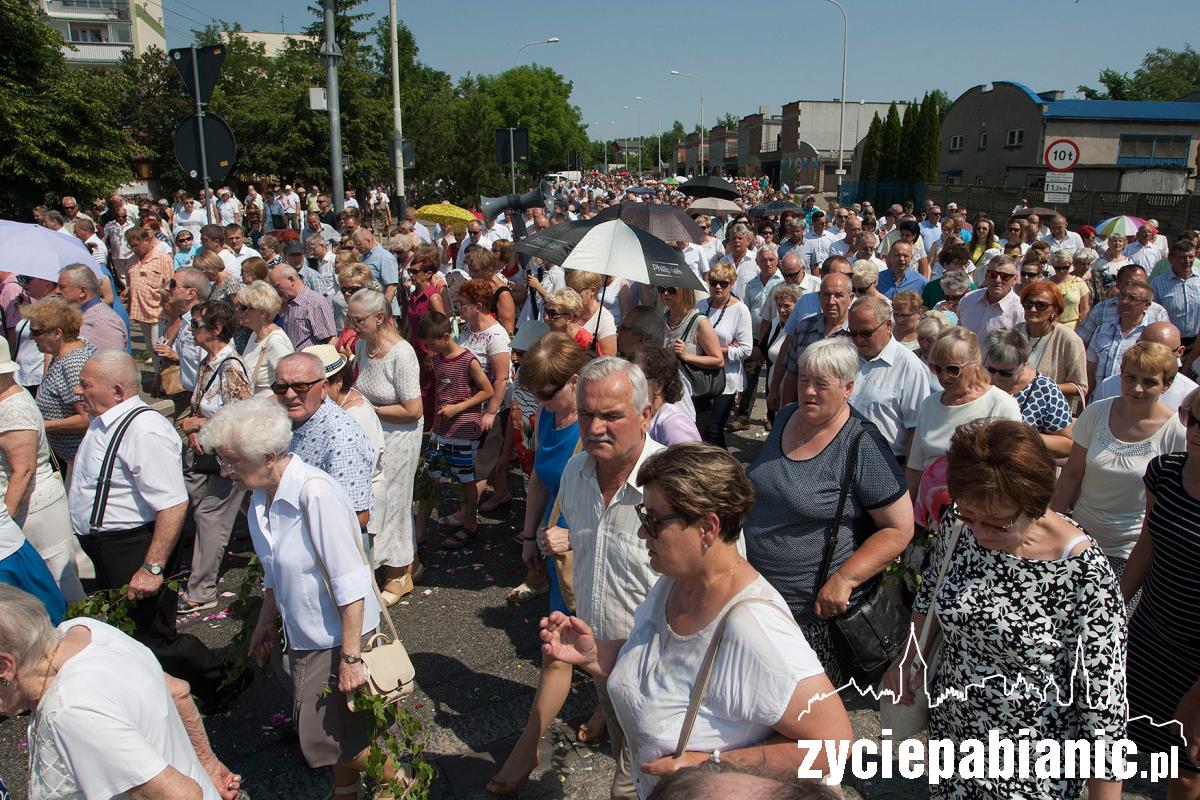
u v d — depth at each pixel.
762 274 9.22
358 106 33.16
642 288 7.42
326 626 3.07
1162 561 2.98
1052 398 4.30
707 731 2.00
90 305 6.40
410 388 4.82
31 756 2.21
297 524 3.02
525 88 75.19
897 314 5.64
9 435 4.05
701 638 2.06
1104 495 3.73
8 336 7.62
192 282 6.06
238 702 4.15
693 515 2.01
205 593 5.03
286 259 9.41
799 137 70.88
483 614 4.98
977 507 2.38
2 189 24.66
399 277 10.69
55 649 2.23
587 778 3.56
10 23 24.08
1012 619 2.44
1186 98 54.09
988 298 6.48
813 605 3.15
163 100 34.84
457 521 5.97
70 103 25.11
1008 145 44.19
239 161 32.50
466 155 32.47
